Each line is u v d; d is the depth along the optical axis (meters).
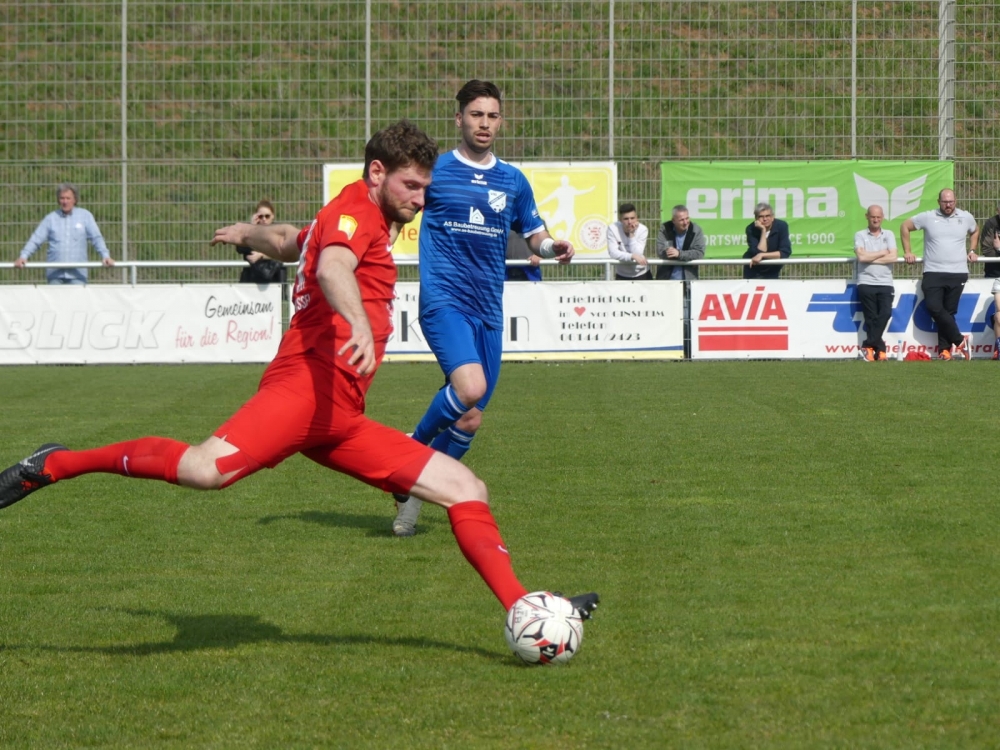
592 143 58.19
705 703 11.29
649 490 22.12
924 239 49.78
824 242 54.81
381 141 12.98
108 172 59.50
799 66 57.53
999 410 32.72
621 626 13.82
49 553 18.11
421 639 13.65
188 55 60.84
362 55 59.59
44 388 40.84
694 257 51.41
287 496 22.64
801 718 10.85
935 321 49.94
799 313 50.12
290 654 13.13
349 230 12.55
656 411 33.28
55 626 14.30
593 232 54.06
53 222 52.09
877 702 11.23
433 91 59.69
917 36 57.34
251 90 60.34
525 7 59.50
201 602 15.34
